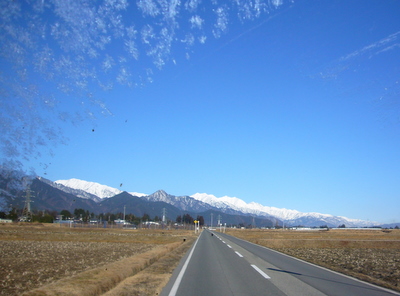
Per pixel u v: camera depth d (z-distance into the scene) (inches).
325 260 1027.3
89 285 450.3
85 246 1592.0
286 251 1382.9
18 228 3565.5
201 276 607.2
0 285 533.0
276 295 442.3
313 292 464.4
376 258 1138.0
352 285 531.8
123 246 1594.5
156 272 642.8
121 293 434.9
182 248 1413.6
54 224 5098.4
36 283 557.9
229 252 1189.7
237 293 454.0
